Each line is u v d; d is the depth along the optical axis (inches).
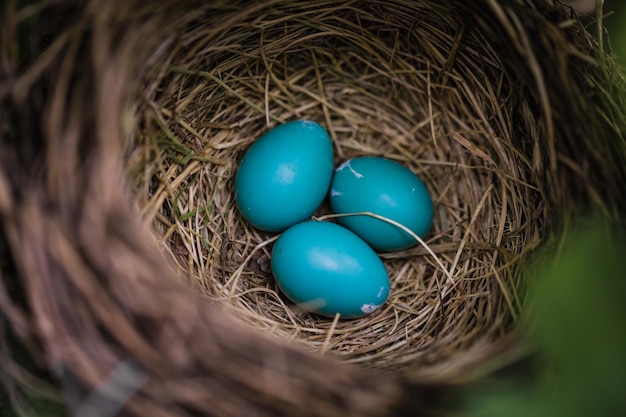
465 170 9.3
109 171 7.4
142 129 8.3
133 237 7.4
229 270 9.1
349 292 8.5
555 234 8.1
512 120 8.7
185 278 8.5
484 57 8.6
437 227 9.5
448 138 9.3
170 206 8.8
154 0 7.6
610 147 8.0
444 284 9.0
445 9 8.4
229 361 7.1
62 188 7.2
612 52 8.2
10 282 7.7
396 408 7.1
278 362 7.2
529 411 6.4
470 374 7.2
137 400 7.1
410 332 8.9
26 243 7.1
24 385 7.6
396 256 9.3
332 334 8.9
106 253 7.2
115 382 7.1
